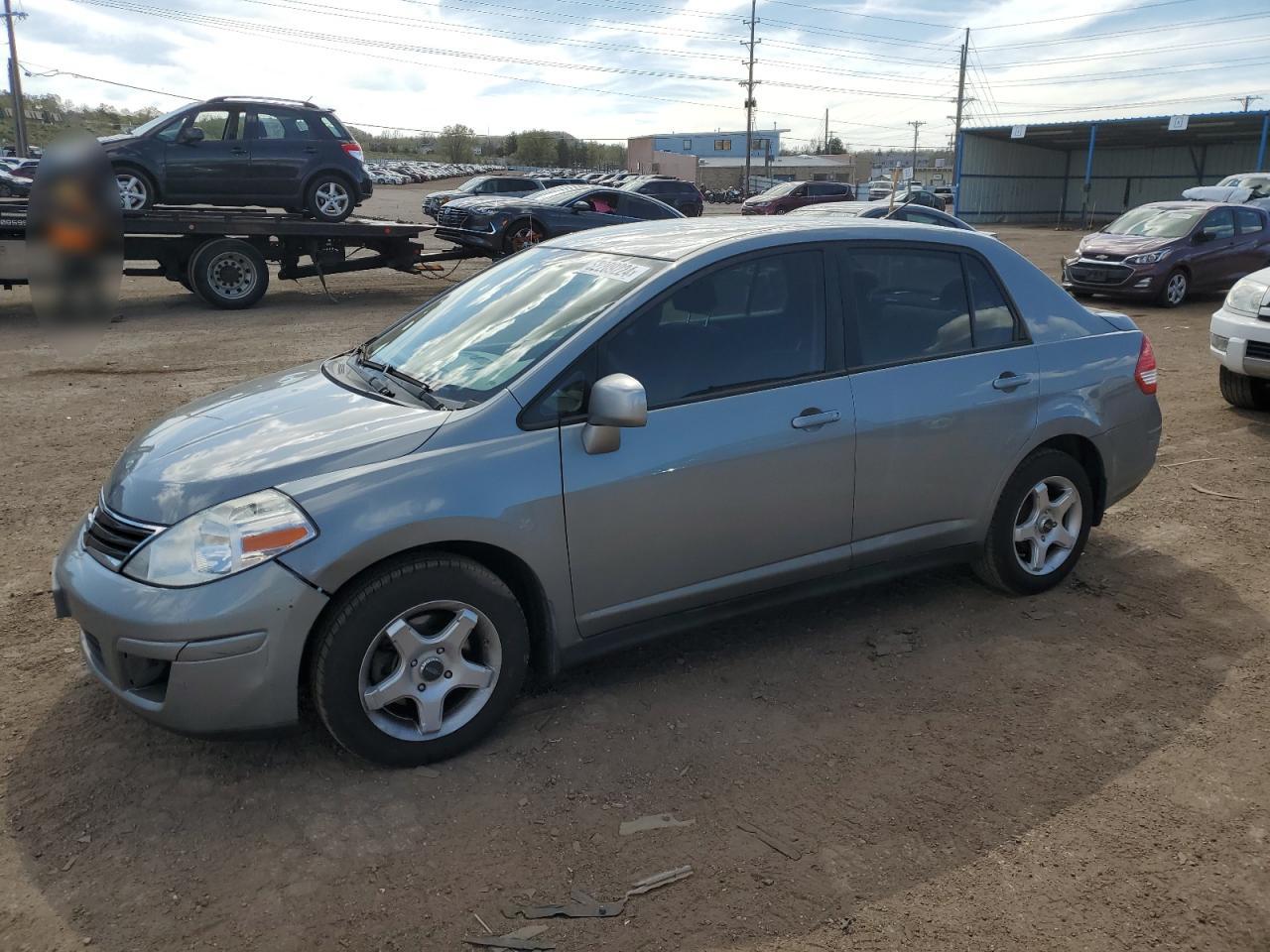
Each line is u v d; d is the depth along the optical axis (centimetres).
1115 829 298
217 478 306
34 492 597
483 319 392
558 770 324
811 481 379
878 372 397
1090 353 457
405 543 304
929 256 423
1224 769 329
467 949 249
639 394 315
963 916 262
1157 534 546
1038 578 458
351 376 393
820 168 9788
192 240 1405
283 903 264
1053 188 5303
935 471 412
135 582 294
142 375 949
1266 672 393
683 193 2966
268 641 291
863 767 329
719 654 406
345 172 1486
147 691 301
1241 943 253
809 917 261
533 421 331
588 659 355
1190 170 4831
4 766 321
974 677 389
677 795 312
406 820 298
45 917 257
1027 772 327
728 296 371
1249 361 759
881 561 412
